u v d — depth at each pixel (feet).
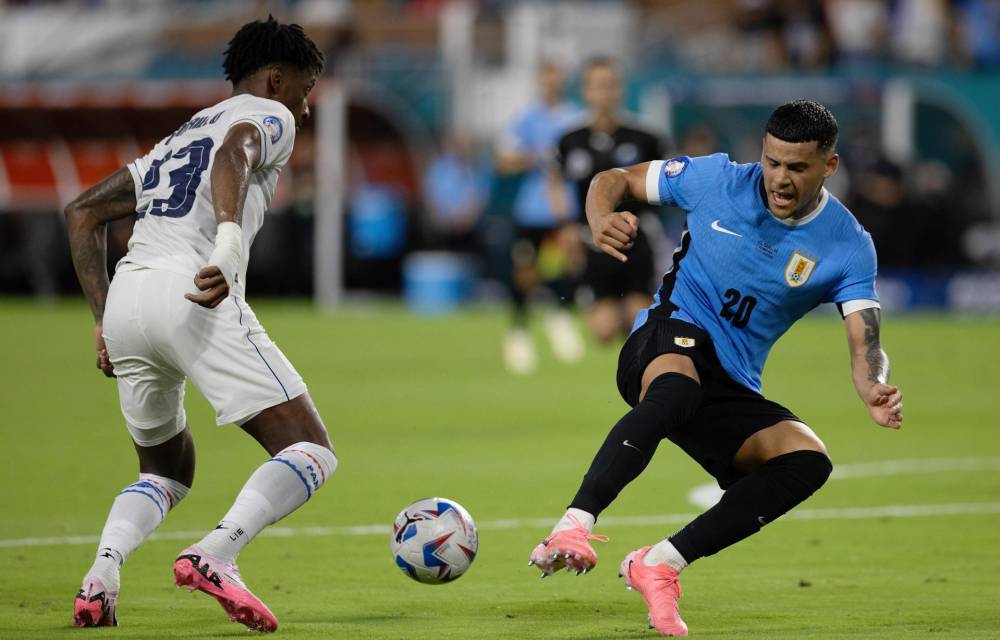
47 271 306.35
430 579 57.67
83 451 115.44
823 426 135.33
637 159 151.23
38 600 62.80
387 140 309.63
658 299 61.16
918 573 71.05
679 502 94.17
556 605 63.16
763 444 57.72
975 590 66.69
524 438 125.70
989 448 121.08
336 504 92.12
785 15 321.11
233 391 56.03
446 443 122.21
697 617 60.23
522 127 193.67
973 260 294.25
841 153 291.58
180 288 56.13
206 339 55.98
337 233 293.02
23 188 299.38
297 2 350.84
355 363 192.65
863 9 319.88
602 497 53.06
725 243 58.90
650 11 337.31
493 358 202.90
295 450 56.03
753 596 65.16
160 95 283.38
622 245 58.49
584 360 203.51
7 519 85.46
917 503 93.86
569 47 326.65
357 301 310.24
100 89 296.71
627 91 313.53
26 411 142.10
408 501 93.40
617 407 149.38
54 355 199.11
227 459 111.96
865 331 58.03
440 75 321.11
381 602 63.67
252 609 53.98
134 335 56.90
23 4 357.41
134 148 295.89
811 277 58.59
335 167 290.15
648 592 55.88
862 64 315.37
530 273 192.03
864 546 78.74
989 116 299.58
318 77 61.57
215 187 54.80
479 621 59.26
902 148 293.64
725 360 59.26
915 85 306.55
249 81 60.18
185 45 347.97
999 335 241.35
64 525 83.46
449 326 256.11
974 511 90.63
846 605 62.95
